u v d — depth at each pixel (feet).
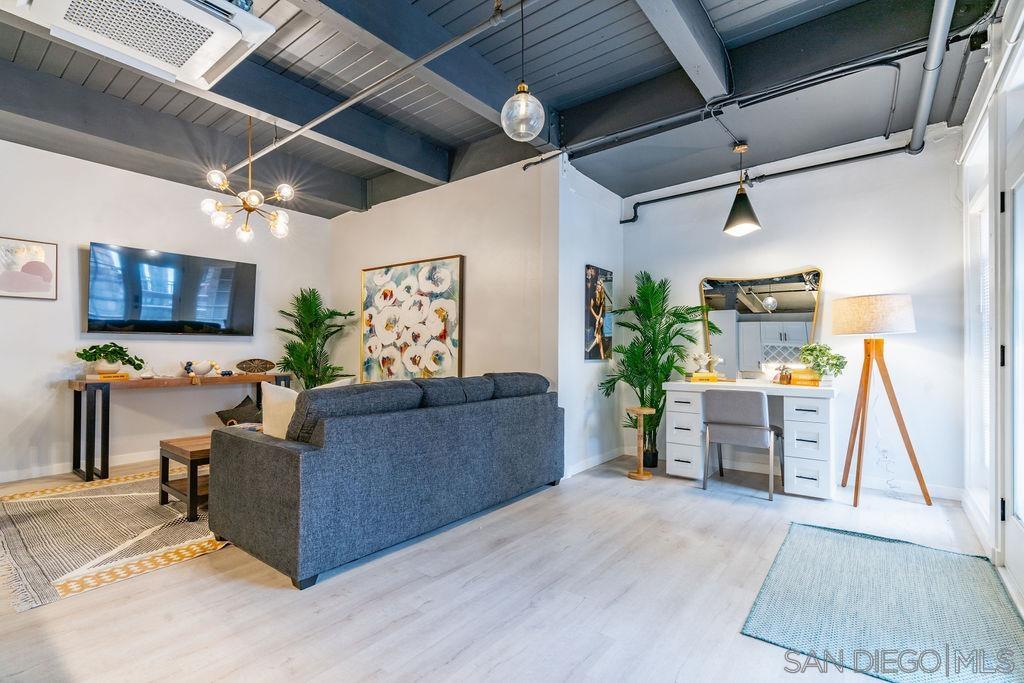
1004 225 7.44
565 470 13.44
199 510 10.56
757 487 12.42
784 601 6.83
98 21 4.88
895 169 12.23
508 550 8.56
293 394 8.42
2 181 12.92
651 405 14.84
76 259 14.12
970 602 6.76
